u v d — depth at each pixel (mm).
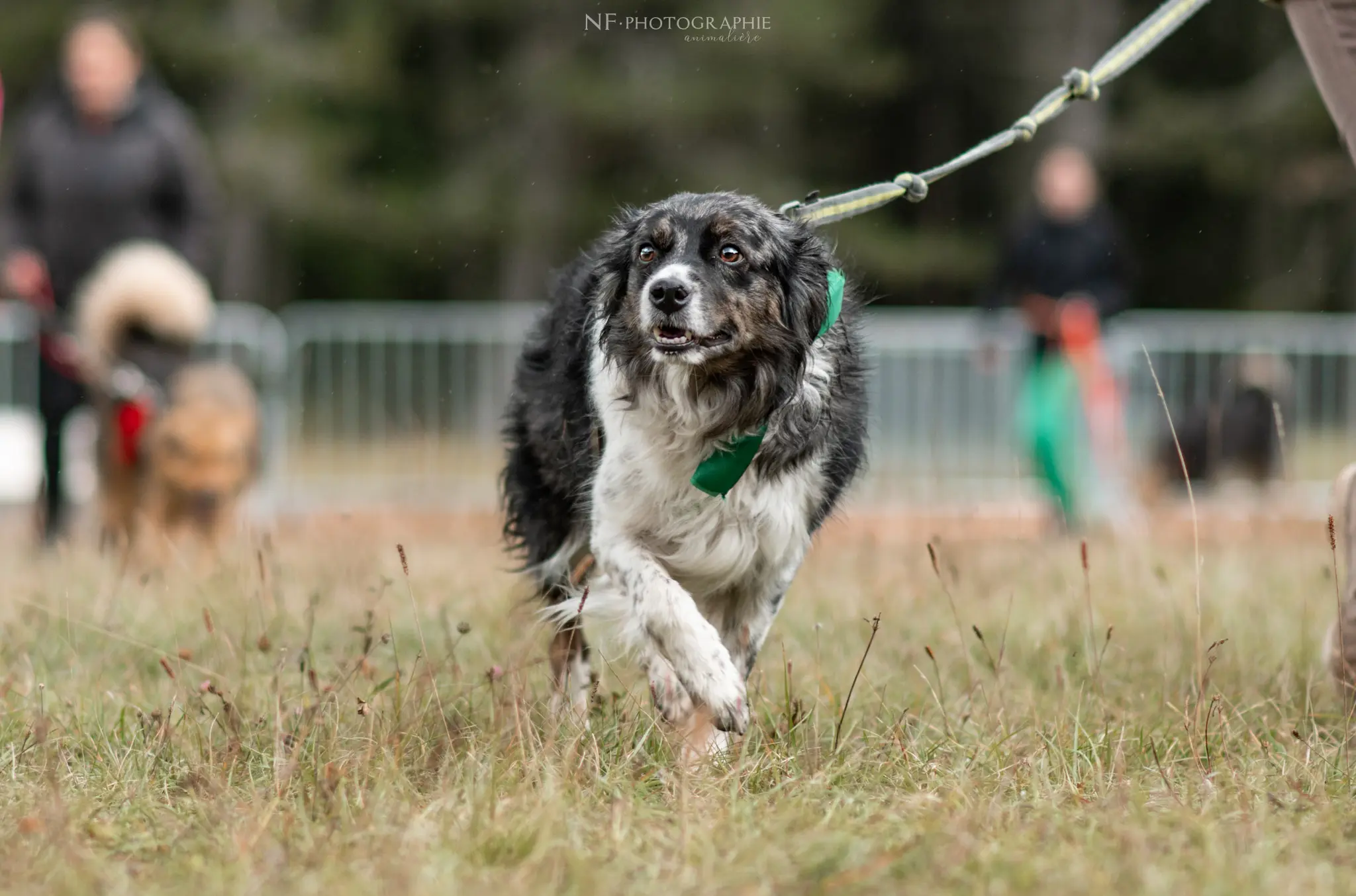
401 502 19156
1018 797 5816
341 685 6664
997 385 19469
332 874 4801
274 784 5699
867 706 7102
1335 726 6707
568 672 7855
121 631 8453
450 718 6559
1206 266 40375
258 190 34062
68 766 6145
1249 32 37125
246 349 19047
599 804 5641
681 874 4816
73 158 12938
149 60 35094
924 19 37281
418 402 19672
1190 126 36500
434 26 36094
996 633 8625
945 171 7555
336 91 35000
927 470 19422
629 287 6898
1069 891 4613
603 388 7016
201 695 6633
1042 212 16281
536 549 8102
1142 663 8039
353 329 19562
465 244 36219
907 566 10922
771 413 6777
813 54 33875
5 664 7895
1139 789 5844
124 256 12688
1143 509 17266
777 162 36156
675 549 6949
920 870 4879
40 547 12945
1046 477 16094
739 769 5930
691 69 34031
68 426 14578
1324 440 19500
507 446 8359
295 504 19109
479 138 36188
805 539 7145
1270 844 5059
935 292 38625
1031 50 37094
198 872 4902
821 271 7000
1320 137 36062
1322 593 10047
